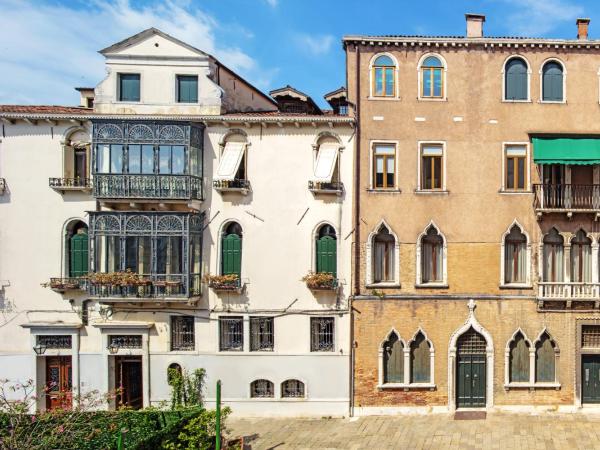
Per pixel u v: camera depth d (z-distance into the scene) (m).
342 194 20.59
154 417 16.89
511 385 20.11
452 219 20.48
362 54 20.78
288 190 20.66
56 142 20.73
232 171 20.14
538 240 20.28
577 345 20.08
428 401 20.27
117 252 20.09
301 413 20.27
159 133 20.08
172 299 19.86
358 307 20.41
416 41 20.53
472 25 20.97
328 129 20.64
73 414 15.31
